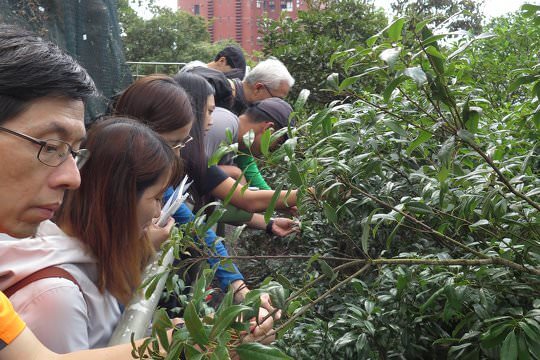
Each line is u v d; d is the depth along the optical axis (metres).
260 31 6.19
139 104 2.05
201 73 3.14
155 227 1.83
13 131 1.14
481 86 3.13
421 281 1.49
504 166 1.58
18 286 1.28
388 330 1.64
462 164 1.75
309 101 5.29
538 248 1.49
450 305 1.41
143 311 1.47
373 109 1.74
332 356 1.70
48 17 3.61
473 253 1.49
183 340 1.04
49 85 1.14
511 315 1.43
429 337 1.69
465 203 1.49
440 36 1.21
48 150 1.17
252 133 1.52
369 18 6.32
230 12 54.50
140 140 1.49
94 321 1.42
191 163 2.40
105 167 1.45
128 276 1.47
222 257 1.54
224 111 2.77
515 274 1.48
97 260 1.43
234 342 1.19
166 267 1.55
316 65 5.18
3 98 1.12
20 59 1.12
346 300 2.00
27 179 1.17
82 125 1.22
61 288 1.28
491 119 2.36
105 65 4.02
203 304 1.40
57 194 1.22
